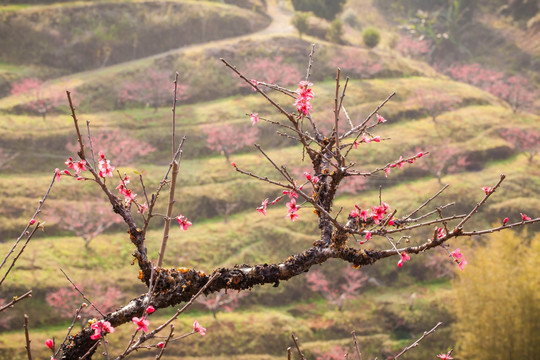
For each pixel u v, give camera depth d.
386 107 61.06
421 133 58.06
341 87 64.56
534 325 30.95
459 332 38.75
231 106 61.16
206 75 65.12
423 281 44.06
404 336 39.69
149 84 60.94
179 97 61.81
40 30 66.81
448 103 63.34
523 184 51.62
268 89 63.75
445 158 54.16
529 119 62.34
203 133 55.41
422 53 86.44
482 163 55.62
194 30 73.06
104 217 43.81
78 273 39.28
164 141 54.50
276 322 38.72
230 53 68.44
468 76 79.69
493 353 31.59
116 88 61.19
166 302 4.43
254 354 36.62
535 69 81.88
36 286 37.34
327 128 55.69
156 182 49.12
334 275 42.97
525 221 4.15
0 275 37.28
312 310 40.97
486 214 48.78
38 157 50.66
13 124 52.72
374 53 72.31
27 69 64.25
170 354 34.78
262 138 57.16
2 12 66.50
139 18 71.25
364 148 54.59
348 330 39.50
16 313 36.09
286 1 94.50
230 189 49.41
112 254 41.75
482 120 60.72
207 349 36.06
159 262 4.47
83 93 59.94
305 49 70.31
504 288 31.67
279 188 49.50
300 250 44.22
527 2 88.50
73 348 4.20
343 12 91.31
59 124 54.25
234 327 37.81
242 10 78.62
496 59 84.94
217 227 46.12
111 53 68.94
